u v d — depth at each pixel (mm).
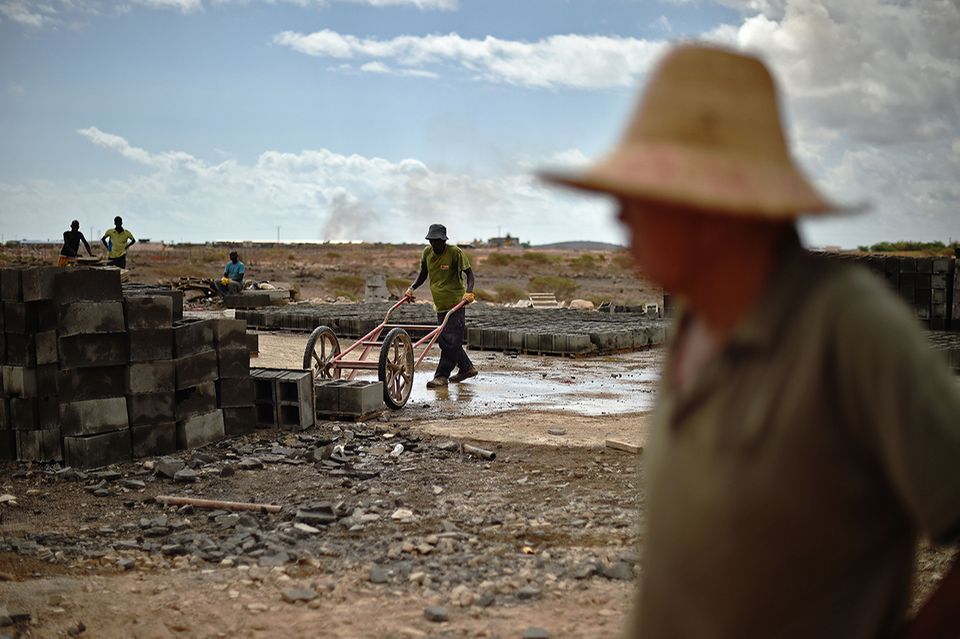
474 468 7105
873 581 1402
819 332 1332
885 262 17672
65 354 6777
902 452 1267
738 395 1401
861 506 1361
